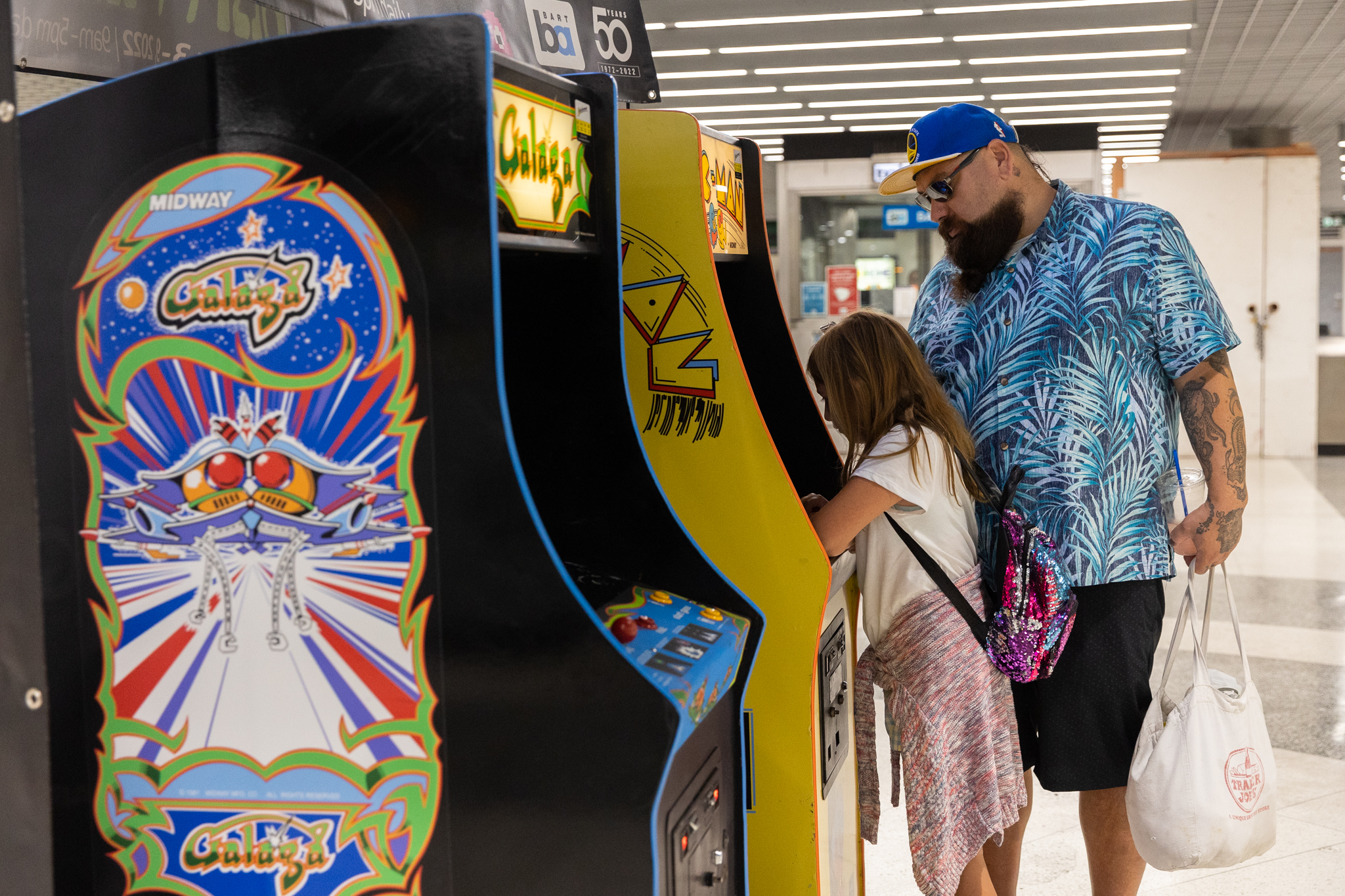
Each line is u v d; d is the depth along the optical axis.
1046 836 2.76
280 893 1.19
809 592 1.70
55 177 1.15
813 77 8.62
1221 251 10.01
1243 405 10.15
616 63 2.57
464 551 1.12
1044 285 2.01
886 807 3.01
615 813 1.12
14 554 1.08
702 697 1.22
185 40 1.62
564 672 1.11
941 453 1.83
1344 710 3.56
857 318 1.89
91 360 1.16
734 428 1.71
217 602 1.16
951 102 9.58
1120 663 2.00
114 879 1.21
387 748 1.15
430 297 1.09
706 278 1.69
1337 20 8.23
